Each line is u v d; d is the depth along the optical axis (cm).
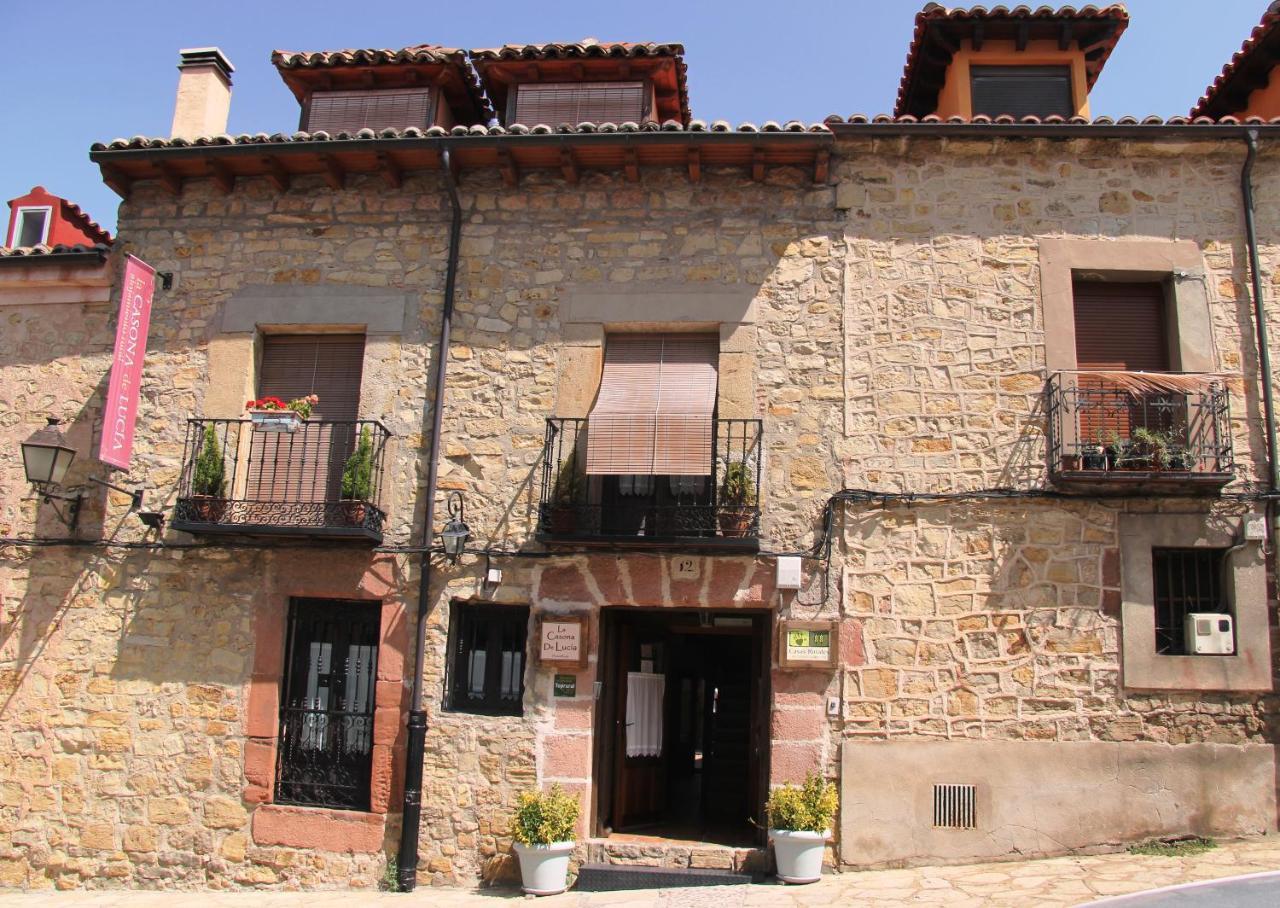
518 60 935
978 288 812
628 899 697
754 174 834
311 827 779
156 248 892
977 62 970
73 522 853
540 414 822
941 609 765
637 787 859
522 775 770
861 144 828
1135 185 820
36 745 820
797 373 808
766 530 783
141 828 797
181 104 978
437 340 845
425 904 706
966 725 748
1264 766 733
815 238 830
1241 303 798
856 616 767
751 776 810
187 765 802
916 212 829
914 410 795
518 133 815
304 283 869
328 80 975
